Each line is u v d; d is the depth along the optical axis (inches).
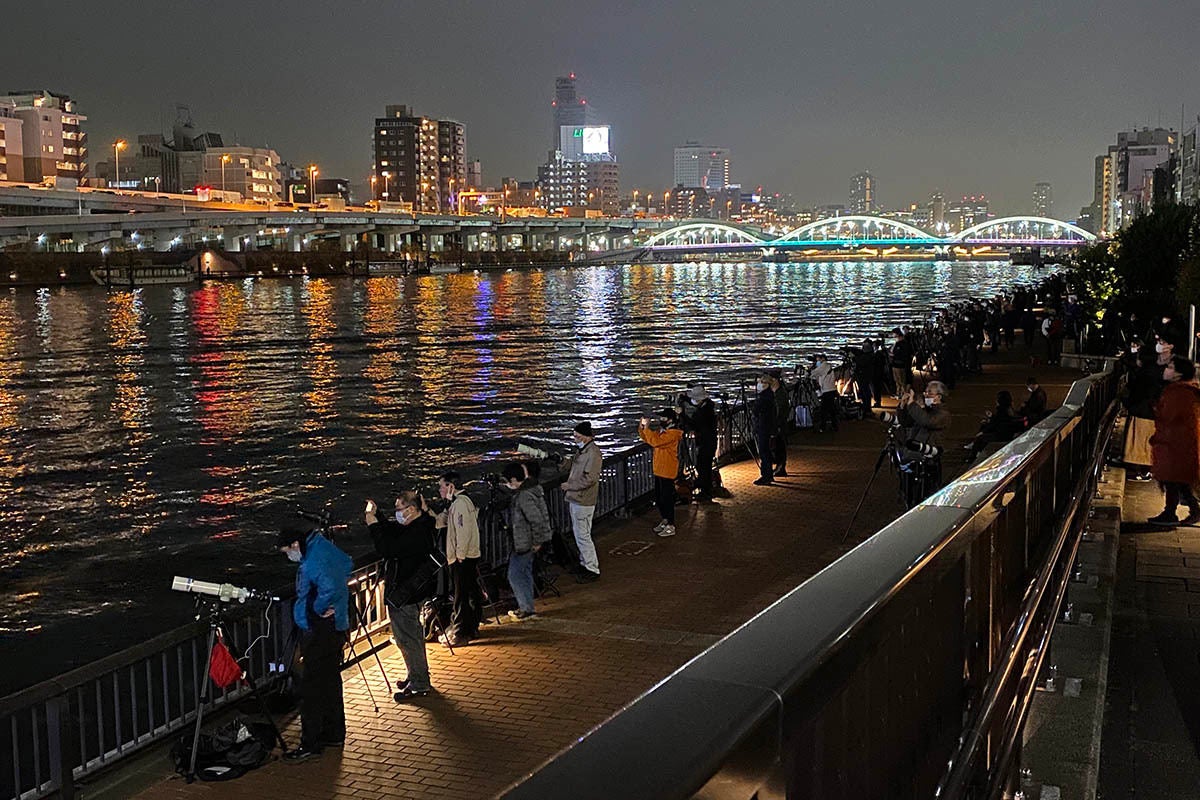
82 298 5679.1
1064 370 1550.2
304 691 363.6
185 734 367.2
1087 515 372.8
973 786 140.7
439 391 2175.2
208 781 349.1
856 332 3491.6
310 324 3981.3
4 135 7524.6
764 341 3213.6
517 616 513.7
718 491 783.7
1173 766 212.1
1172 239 2299.5
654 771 55.9
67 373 2536.9
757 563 609.0
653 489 782.5
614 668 445.1
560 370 2512.3
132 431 1742.1
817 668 74.7
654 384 2237.9
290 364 2689.5
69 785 334.6
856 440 1019.3
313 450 1558.8
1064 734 203.3
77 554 1005.8
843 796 94.0
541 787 53.8
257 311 4717.0
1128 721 235.9
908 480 660.7
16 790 337.4
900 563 105.4
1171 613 311.1
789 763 78.8
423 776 350.0
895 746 113.6
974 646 155.3
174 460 1492.4
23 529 1107.3
